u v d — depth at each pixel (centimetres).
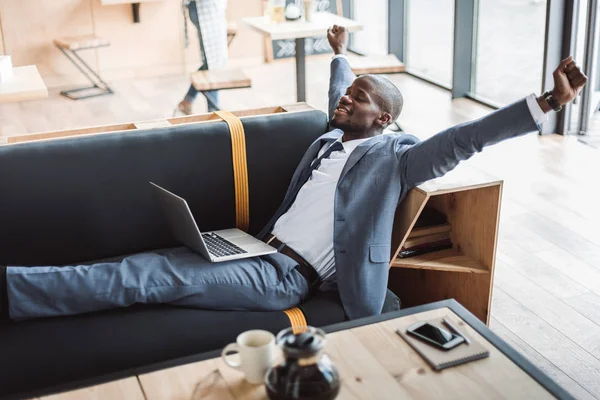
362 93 271
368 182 250
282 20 511
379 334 194
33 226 259
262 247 256
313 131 292
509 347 187
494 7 558
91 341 225
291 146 288
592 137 498
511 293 313
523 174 439
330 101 306
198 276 236
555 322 292
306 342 158
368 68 516
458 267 269
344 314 247
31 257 262
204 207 281
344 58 326
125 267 234
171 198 239
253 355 170
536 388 172
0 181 253
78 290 226
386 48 696
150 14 709
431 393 170
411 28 667
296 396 155
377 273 248
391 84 277
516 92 552
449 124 541
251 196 286
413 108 580
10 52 681
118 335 227
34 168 256
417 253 278
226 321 237
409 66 682
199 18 573
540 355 271
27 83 387
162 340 230
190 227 239
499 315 297
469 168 273
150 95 656
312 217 260
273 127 285
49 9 679
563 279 324
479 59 585
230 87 498
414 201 255
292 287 246
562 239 360
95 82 702
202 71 521
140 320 231
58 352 223
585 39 479
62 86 691
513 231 369
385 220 248
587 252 347
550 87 488
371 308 247
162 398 171
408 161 248
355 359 183
